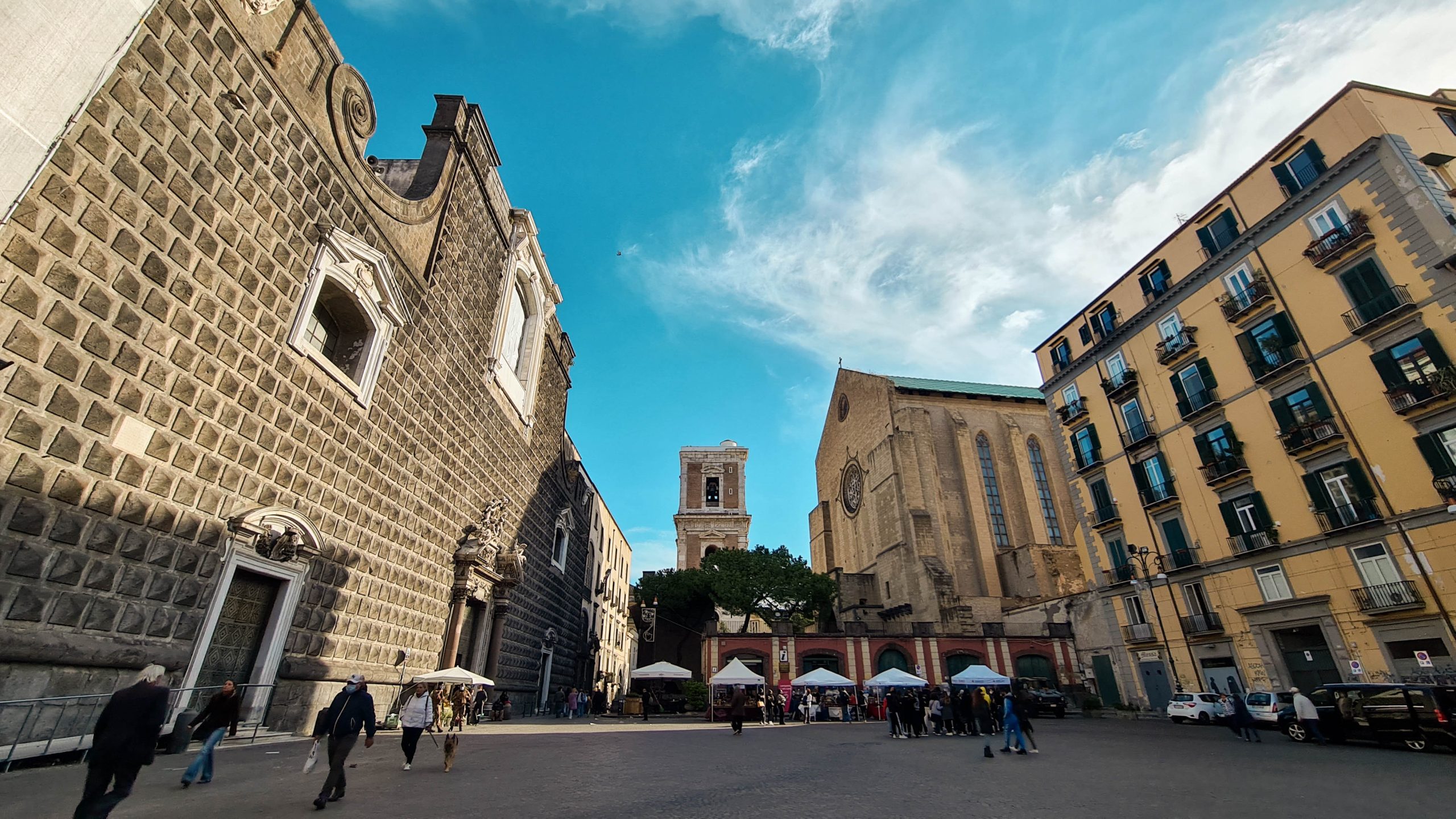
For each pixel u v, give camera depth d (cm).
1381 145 2308
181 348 1093
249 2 1205
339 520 1536
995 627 4456
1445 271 2123
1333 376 2427
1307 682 2488
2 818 596
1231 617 2769
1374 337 2298
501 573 2572
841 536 6925
